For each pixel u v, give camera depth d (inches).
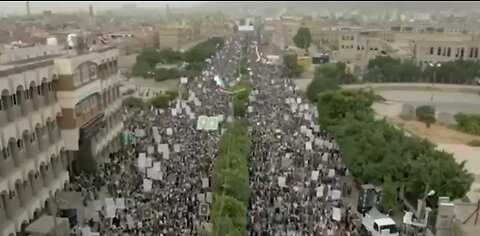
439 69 4397.1
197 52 7677.2
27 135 1807.3
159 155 2402.8
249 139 2480.3
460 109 3779.5
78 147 2160.4
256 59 7337.6
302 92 4867.1
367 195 1946.4
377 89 5019.7
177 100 4143.7
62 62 2062.0
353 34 6879.9
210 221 1686.8
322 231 1691.7
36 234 1605.6
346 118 2709.2
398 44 6082.7
